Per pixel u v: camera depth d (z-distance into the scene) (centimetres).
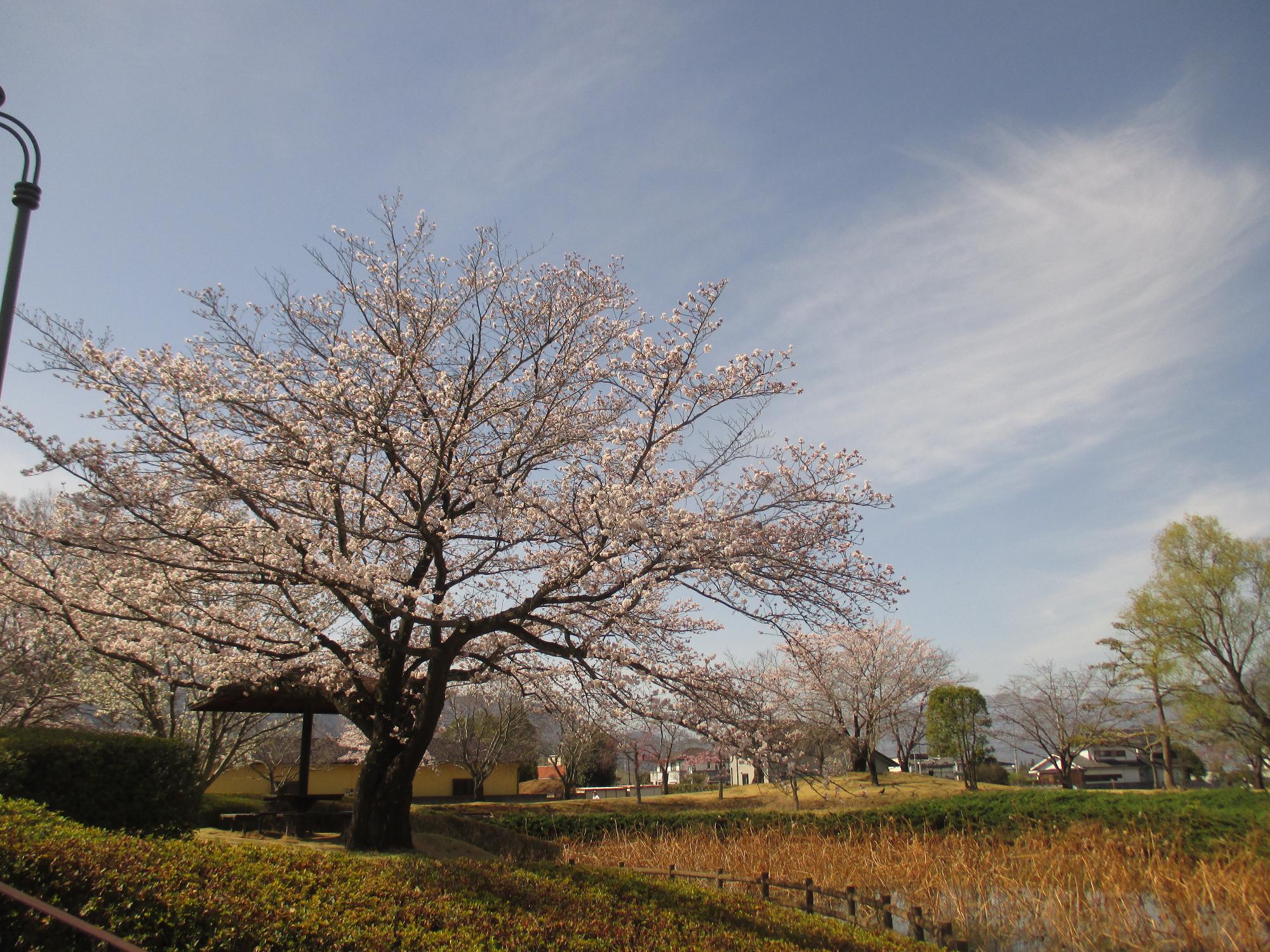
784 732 1040
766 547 1002
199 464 981
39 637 1512
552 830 1986
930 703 3797
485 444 1170
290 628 1245
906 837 1728
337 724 3766
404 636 1128
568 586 1050
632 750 3119
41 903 340
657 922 759
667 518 974
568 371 1191
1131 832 1495
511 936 621
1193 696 2919
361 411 1059
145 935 486
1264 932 959
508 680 1327
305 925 539
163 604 1088
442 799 3619
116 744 923
